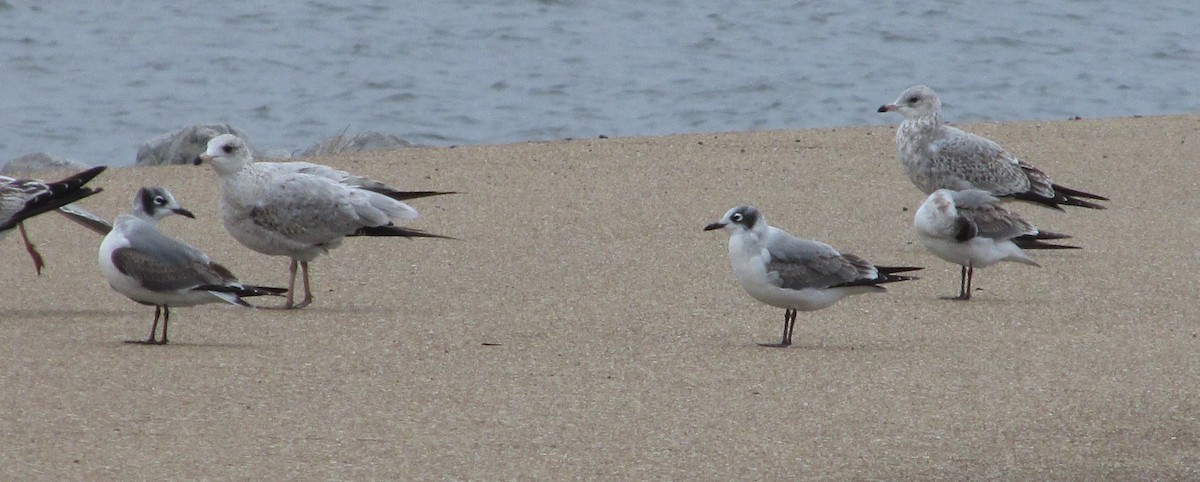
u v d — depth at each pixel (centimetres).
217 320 1463
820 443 1094
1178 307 1551
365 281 1645
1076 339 1413
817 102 3212
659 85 3362
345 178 1664
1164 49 3784
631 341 1395
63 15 3953
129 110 3083
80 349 1323
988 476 1032
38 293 1563
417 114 3095
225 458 1031
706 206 2017
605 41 3794
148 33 3788
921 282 1666
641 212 1980
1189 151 2389
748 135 2505
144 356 1301
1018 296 1600
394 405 1168
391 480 998
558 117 3083
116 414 1124
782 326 1470
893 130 2581
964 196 1603
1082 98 3312
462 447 1070
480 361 1310
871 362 1323
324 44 3706
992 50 3759
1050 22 4069
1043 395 1221
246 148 1569
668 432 1113
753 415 1158
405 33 3841
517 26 3941
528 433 1105
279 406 1158
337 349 1347
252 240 1572
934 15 4103
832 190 2130
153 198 1466
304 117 3062
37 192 1537
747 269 1377
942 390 1234
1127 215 2002
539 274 1672
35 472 991
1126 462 1066
